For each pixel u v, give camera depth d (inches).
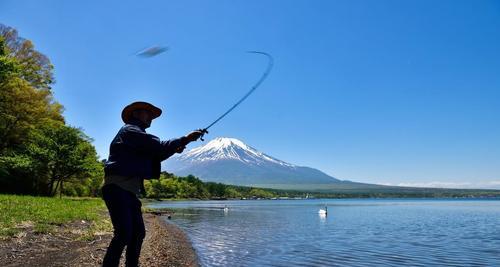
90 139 1806.1
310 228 1183.6
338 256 621.9
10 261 301.3
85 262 311.1
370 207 3629.4
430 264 576.4
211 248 661.3
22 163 1530.5
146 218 1365.7
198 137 199.3
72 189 2522.1
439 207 3629.4
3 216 515.8
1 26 1624.0
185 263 461.7
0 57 1135.0
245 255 595.2
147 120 204.2
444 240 885.8
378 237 937.5
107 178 187.5
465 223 1472.7
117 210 182.7
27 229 462.3
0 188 1654.8
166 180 6309.1
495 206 3922.2
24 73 1622.8
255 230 1066.7
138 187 191.0
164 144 189.8
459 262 596.7
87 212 813.9
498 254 676.1
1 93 1505.9
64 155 1718.8
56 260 314.5
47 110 1806.1
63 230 501.0
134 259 193.0
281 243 768.9
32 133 1670.8
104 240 466.0
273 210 2711.6
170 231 916.0
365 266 543.5
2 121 1600.6
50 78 1747.0
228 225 1237.1
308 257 598.5
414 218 1818.4
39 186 1795.0
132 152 185.8
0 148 1631.4
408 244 803.4
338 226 1285.7
